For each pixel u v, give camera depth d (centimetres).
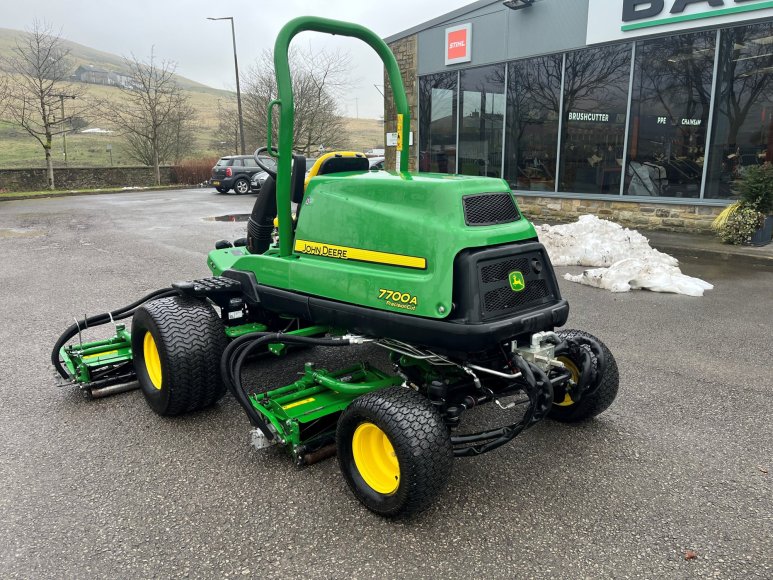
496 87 1256
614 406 391
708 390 415
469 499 289
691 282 688
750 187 893
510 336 275
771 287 699
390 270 291
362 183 309
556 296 309
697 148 1013
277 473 312
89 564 244
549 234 863
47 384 430
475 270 268
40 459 327
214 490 297
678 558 246
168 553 251
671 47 1005
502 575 237
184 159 3447
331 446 322
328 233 322
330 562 245
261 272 363
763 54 930
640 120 1064
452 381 313
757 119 959
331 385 323
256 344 312
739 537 259
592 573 237
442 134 1385
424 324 274
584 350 331
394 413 259
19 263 885
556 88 1161
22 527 268
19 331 553
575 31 1103
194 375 350
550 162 1202
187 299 374
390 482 275
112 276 788
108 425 367
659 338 525
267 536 262
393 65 379
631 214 1098
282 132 335
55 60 3081
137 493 294
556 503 285
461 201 275
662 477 307
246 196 2208
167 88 3694
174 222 1377
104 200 2053
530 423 274
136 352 389
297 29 340
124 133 3394
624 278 696
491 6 1216
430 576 236
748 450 334
